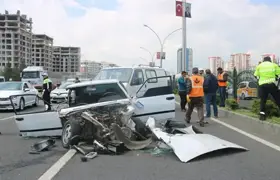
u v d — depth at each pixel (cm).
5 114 1766
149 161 734
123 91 945
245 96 3253
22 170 666
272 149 848
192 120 1445
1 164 715
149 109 988
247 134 1069
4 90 1977
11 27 11712
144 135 917
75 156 786
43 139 1009
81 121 877
